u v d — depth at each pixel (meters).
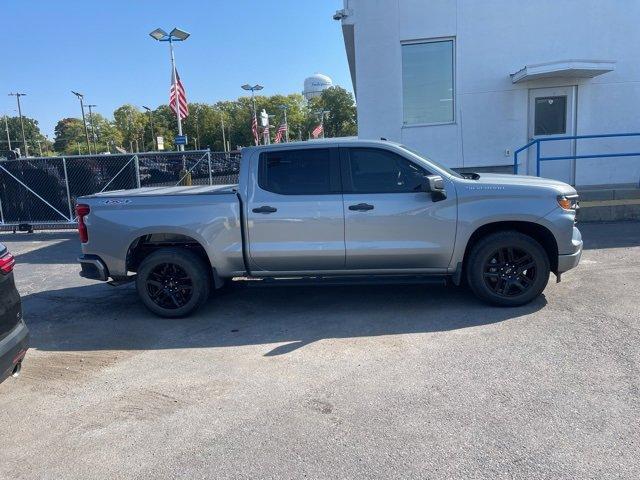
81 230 6.02
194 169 14.98
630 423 3.36
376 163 5.76
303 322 5.66
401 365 4.41
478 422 3.46
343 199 5.66
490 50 11.23
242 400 3.94
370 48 11.49
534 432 3.31
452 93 11.52
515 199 5.52
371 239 5.67
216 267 5.86
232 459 3.19
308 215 5.68
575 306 5.63
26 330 4.14
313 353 4.77
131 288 7.61
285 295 6.73
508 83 11.30
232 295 6.84
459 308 5.80
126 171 13.86
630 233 9.19
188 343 5.22
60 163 13.77
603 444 3.15
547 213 5.50
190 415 3.75
